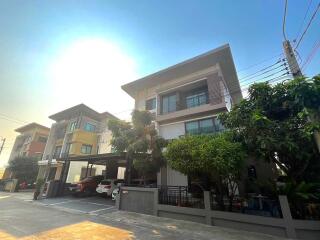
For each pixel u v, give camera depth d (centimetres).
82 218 917
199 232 698
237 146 745
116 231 709
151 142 1095
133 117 1190
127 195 1145
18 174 2634
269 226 670
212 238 637
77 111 2927
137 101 1889
